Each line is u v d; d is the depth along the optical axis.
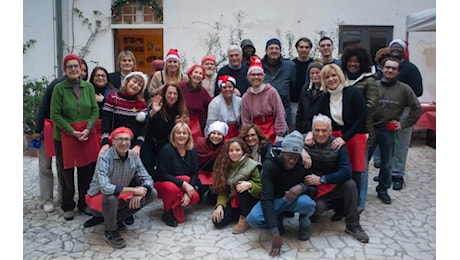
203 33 7.65
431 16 6.13
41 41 7.77
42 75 7.86
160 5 7.76
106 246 3.69
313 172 3.91
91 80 4.62
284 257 3.49
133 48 8.49
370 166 6.26
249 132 4.30
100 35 7.85
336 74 3.92
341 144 3.84
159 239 3.83
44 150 4.43
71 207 4.29
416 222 4.21
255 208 3.70
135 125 4.14
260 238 3.84
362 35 7.60
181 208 4.18
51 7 7.68
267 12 7.54
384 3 7.52
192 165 4.24
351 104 3.94
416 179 5.63
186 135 4.12
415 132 8.05
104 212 3.59
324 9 7.52
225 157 4.06
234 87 4.62
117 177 3.69
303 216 3.76
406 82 4.95
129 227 4.09
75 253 3.57
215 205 4.56
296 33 7.56
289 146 3.51
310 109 4.22
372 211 4.50
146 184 3.75
